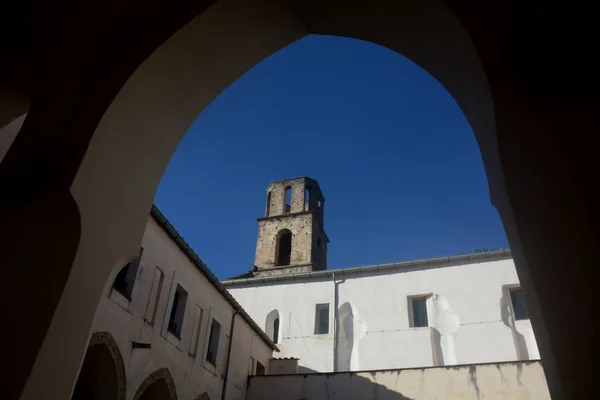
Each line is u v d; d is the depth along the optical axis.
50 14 4.16
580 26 2.84
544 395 15.86
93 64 3.95
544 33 2.87
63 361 3.17
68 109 3.81
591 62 2.74
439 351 21.50
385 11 3.53
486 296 21.78
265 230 42.31
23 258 3.36
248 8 3.83
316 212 44.00
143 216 3.99
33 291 3.24
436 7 3.11
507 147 2.67
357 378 18.11
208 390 15.98
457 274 22.75
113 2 4.03
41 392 3.01
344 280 24.67
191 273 15.48
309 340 23.61
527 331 20.70
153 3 3.94
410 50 3.69
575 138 2.56
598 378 2.09
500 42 2.87
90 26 4.07
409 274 23.61
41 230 3.41
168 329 13.86
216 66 4.16
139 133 3.95
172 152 4.31
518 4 2.93
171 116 4.17
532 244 2.46
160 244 13.69
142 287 12.63
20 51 4.23
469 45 2.97
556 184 2.50
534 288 2.39
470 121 3.24
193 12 3.72
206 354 16.05
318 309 24.56
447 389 16.89
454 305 22.08
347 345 23.03
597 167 2.46
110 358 11.17
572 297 2.26
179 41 3.79
